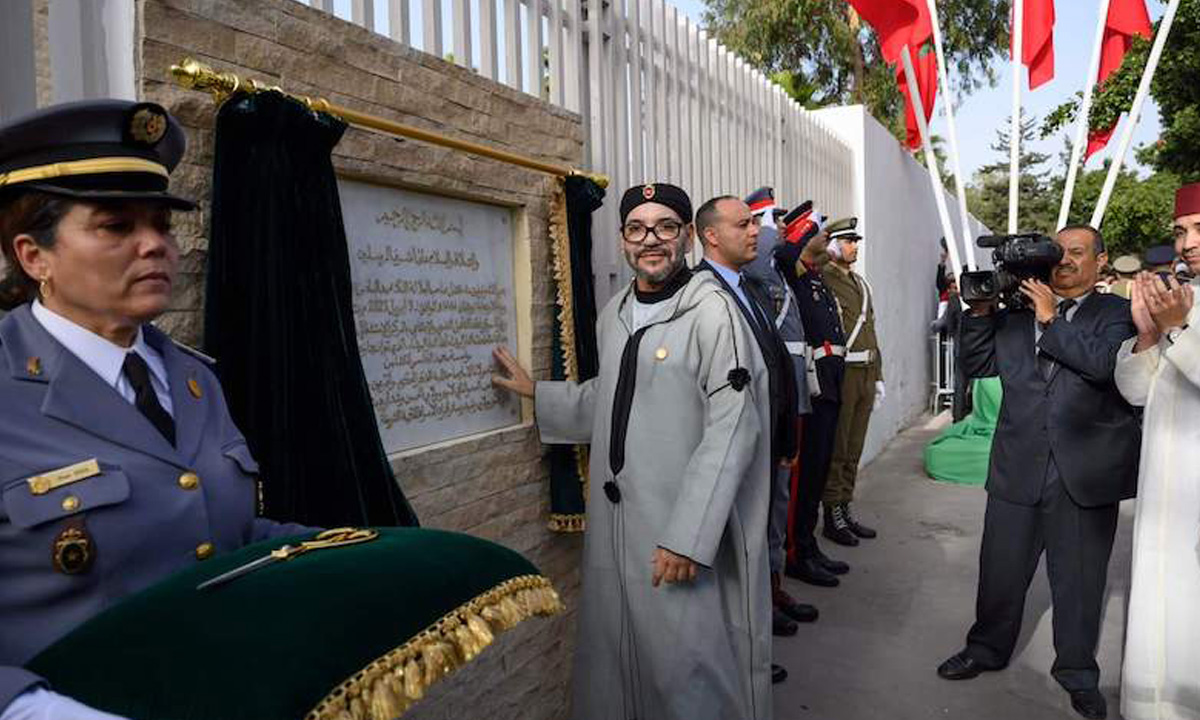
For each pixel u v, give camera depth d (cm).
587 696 266
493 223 277
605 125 349
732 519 255
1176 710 288
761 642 258
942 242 1218
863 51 1752
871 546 533
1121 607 425
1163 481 292
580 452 295
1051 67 626
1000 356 346
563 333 293
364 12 228
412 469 234
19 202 116
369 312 225
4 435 108
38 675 94
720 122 482
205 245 181
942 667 351
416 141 234
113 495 112
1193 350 274
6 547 107
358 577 108
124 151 120
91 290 117
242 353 178
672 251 263
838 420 504
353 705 95
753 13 1686
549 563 300
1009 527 340
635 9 374
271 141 182
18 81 163
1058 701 329
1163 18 568
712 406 248
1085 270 334
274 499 175
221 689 91
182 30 173
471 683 258
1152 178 1978
